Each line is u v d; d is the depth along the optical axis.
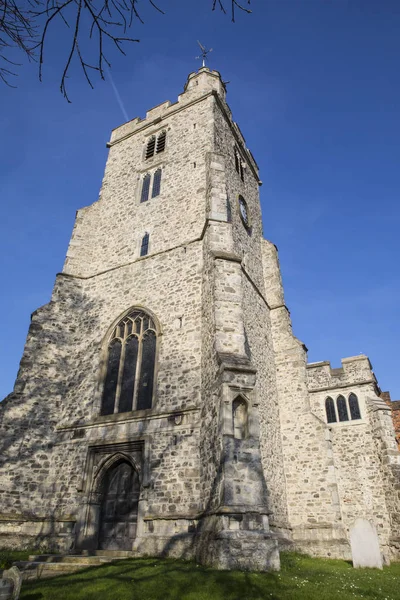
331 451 16.31
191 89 23.80
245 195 22.75
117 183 22.56
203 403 12.90
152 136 23.34
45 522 13.70
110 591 7.39
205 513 10.60
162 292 16.64
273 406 17.47
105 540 13.08
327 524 15.00
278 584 7.62
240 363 11.52
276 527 14.11
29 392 15.80
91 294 18.75
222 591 7.15
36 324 17.19
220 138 21.42
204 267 15.79
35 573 9.65
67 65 4.52
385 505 17.05
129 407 14.79
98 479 13.85
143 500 12.45
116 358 16.27
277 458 16.33
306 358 20.84
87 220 21.23
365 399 19.59
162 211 19.39
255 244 21.97
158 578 8.09
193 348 14.47
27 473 14.48
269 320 20.23
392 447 17.62
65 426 15.49
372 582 8.35
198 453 12.41
